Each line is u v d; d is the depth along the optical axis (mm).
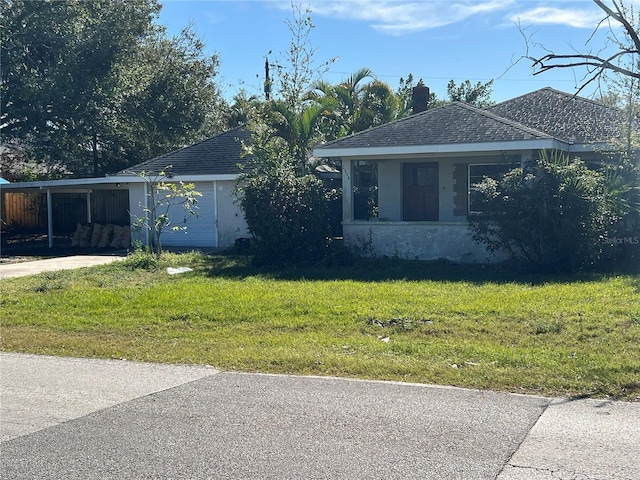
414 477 4500
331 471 4625
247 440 5242
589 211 13422
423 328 9227
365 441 5168
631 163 14727
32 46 24781
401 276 14000
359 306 10688
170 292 12523
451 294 11516
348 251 16297
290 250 16125
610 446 4973
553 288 11719
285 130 20250
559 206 13461
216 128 35812
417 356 7852
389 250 16594
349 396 6340
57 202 31109
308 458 4859
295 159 18328
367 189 20312
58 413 6031
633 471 4539
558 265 13805
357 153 16906
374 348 8266
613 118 17703
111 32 25188
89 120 26359
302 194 16141
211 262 17297
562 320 9148
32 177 33625
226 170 21359
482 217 14758
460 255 15922
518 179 14141
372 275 14266
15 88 24219
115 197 28297
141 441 5270
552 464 4668
